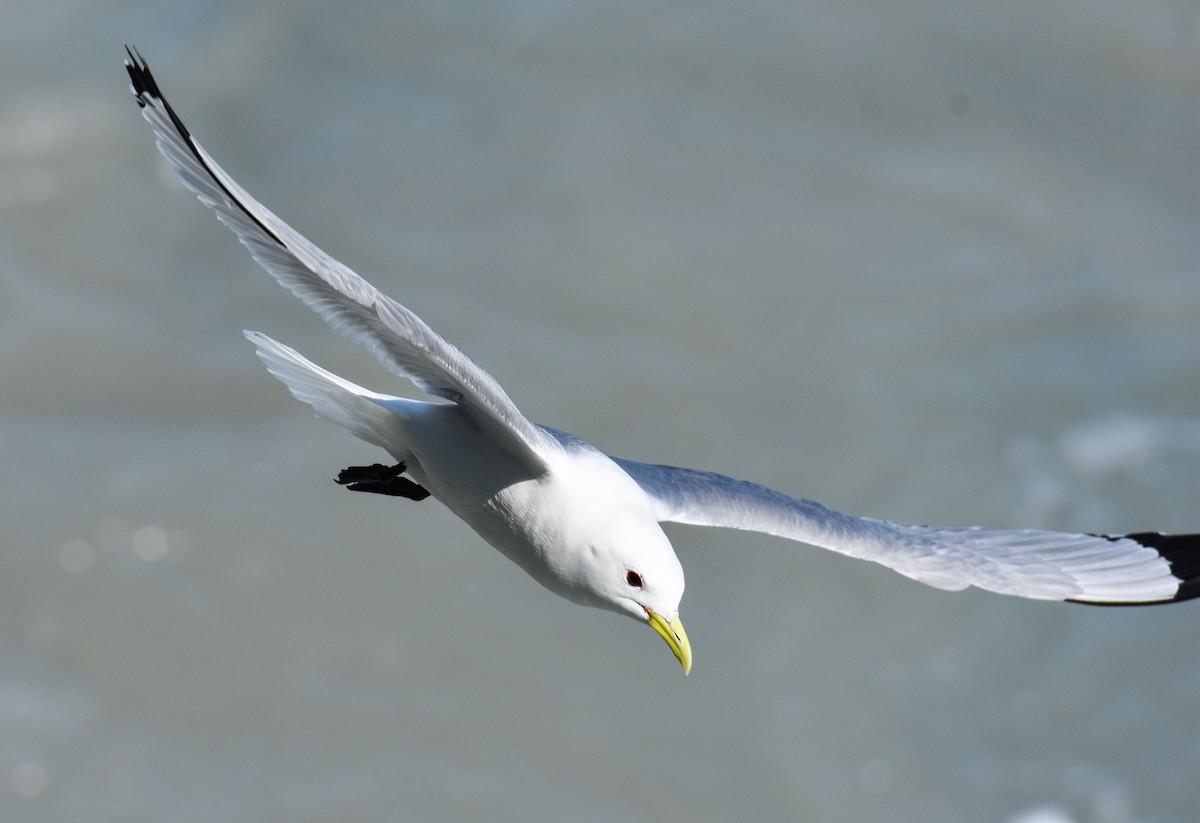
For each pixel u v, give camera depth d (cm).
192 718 1603
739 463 1909
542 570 809
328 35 2441
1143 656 1686
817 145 2361
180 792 1540
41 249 2045
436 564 1734
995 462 1922
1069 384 2030
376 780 1561
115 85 2222
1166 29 2636
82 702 1605
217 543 1736
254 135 2283
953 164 2355
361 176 2233
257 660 1652
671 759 1588
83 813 1518
